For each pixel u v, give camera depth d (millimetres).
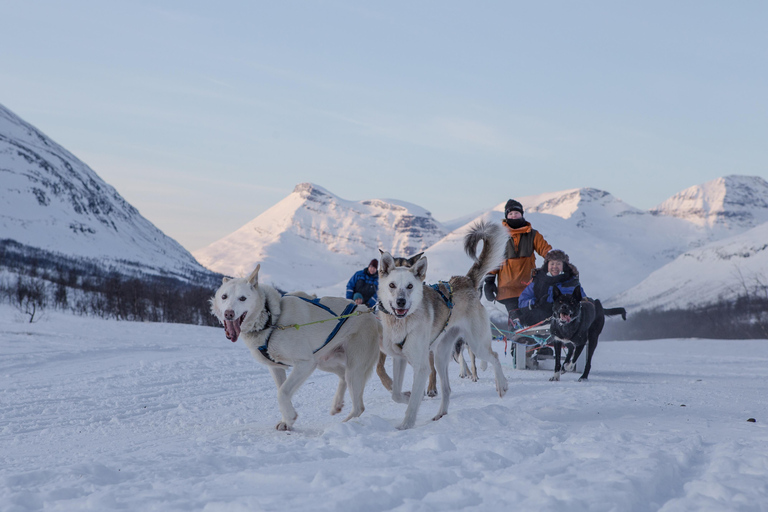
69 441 5344
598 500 2635
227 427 5812
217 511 2650
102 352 14633
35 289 42531
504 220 10352
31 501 2930
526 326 9758
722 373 11672
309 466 3422
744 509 2561
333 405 6223
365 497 2713
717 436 4316
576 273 9781
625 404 6148
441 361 6172
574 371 10500
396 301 5402
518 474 3104
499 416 5105
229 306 5297
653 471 3084
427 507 2594
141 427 6000
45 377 10070
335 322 5719
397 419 5887
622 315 9945
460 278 6730
